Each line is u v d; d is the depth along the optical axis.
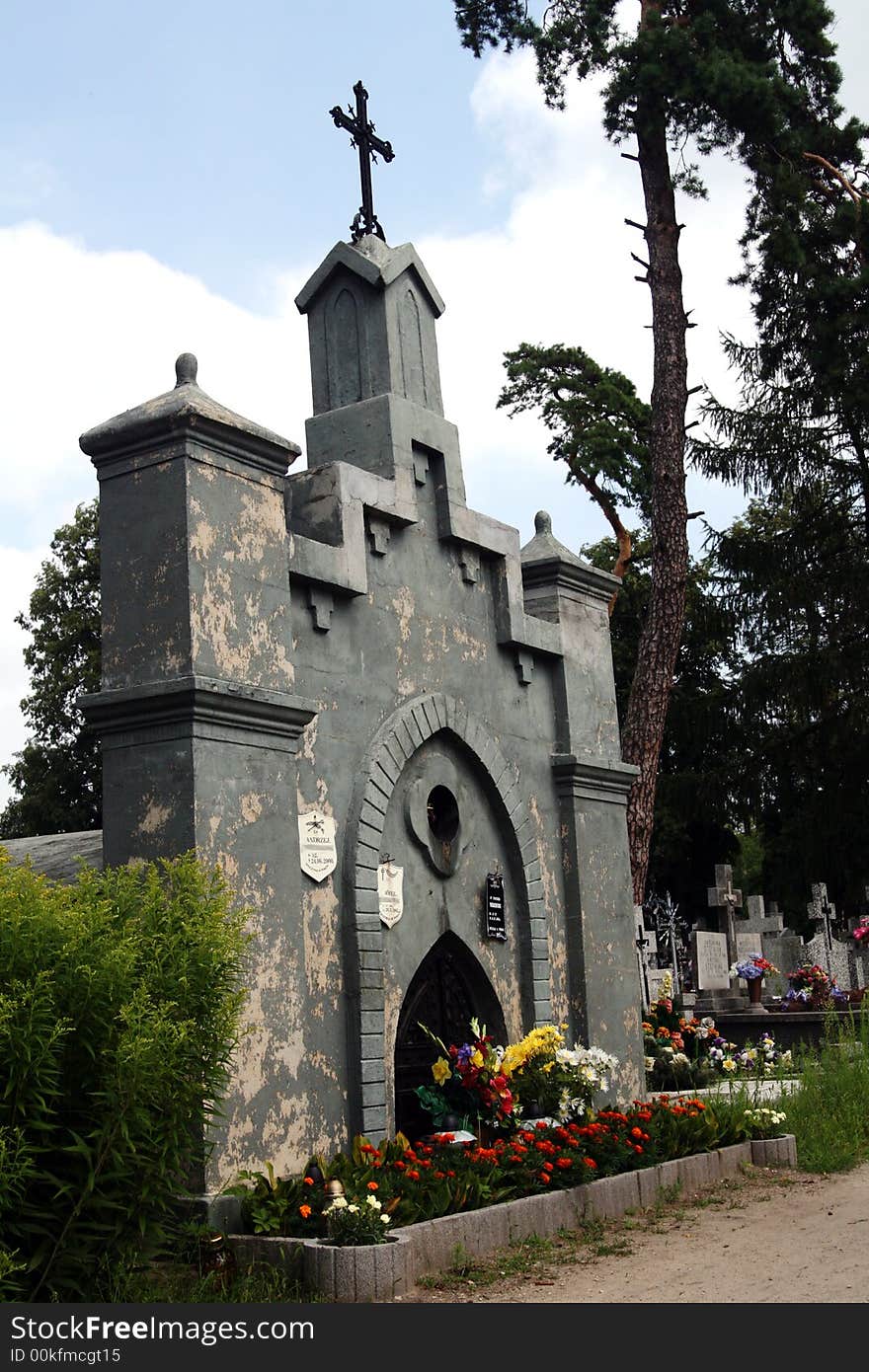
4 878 6.07
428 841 10.41
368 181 11.48
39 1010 5.68
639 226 19.86
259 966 8.09
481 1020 11.09
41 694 30.44
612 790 13.01
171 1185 6.37
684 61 18.69
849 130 21.38
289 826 8.54
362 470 10.20
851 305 22.75
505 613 11.79
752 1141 11.27
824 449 29.44
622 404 35.62
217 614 8.21
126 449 8.38
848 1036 17.06
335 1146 8.88
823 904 26.22
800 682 30.16
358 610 10.00
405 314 11.23
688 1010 22.50
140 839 7.90
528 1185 8.67
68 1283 6.07
